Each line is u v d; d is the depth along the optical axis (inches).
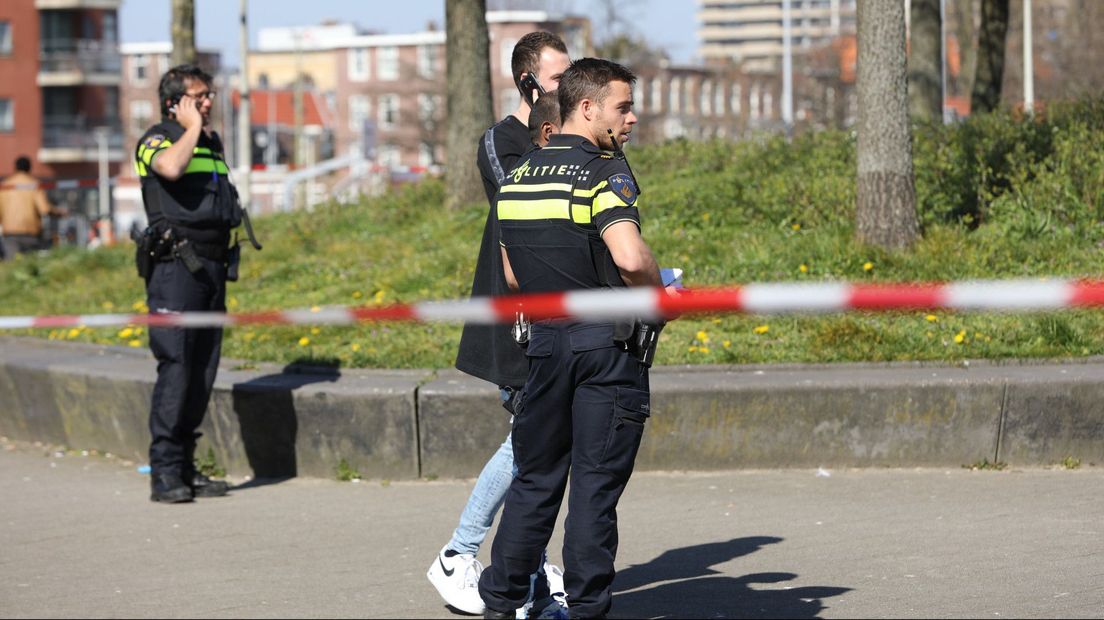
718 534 572.1
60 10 6304.1
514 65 516.4
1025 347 722.2
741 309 349.7
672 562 536.7
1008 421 659.4
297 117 6875.0
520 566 451.5
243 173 3166.8
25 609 503.8
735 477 661.9
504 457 488.4
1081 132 1072.2
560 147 439.2
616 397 424.8
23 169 1850.4
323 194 1708.9
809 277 912.9
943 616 455.8
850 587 494.0
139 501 682.2
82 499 692.1
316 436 705.0
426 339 828.6
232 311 1024.9
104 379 794.2
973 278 877.8
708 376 695.1
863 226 954.7
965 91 3006.9
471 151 1339.8
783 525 580.7
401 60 7347.4
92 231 3607.3
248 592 517.7
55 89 6333.7
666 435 671.1
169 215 678.5
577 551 426.9
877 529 567.8
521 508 447.2
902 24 947.3
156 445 677.3
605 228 418.3
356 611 492.1
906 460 663.8
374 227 1387.8
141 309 1082.1
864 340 740.7
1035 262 902.4
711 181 1246.3
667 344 768.9
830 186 1082.1
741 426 668.1
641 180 1380.4
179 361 679.1
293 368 773.3
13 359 884.0
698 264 973.2
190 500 671.8
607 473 428.1
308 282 1099.3
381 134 7239.2
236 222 698.8
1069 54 4505.4
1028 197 987.3
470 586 486.6
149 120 6840.6
